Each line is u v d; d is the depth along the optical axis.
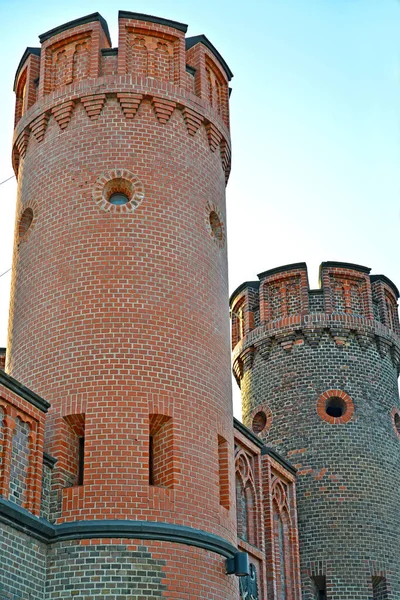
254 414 41.91
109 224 26.48
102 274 25.91
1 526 21.38
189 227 27.42
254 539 34.38
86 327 25.34
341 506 38.72
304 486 39.28
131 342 25.17
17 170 30.81
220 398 26.36
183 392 25.23
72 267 26.19
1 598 20.83
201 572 23.50
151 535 23.06
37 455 23.12
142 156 27.50
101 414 24.28
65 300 25.88
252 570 33.19
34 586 22.17
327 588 37.44
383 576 37.84
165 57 29.56
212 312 27.12
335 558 37.88
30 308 26.59
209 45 30.89
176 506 23.77
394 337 42.97
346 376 41.12
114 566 22.61
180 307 26.20
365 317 42.38
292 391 41.16
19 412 22.83
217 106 31.09
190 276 26.83
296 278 43.09
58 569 22.66
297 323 41.94
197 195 28.12
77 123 28.08
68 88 28.50
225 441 26.30
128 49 29.08
